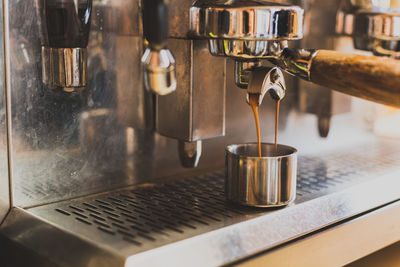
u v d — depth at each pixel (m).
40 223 0.68
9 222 0.72
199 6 0.67
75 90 0.70
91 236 0.62
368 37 0.98
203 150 0.96
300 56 0.68
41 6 0.66
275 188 0.71
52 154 0.77
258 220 0.68
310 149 1.14
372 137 1.26
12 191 0.74
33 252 0.65
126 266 0.55
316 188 0.84
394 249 0.93
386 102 0.62
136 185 0.87
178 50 0.78
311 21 1.06
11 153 0.73
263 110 1.04
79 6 0.65
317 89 1.10
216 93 0.81
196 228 0.65
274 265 0.66
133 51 0.84
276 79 0.72
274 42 0.68
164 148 0.91
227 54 0.68
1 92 0.71
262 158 0.70
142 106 0.86
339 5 1.08
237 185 0.72
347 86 0.64
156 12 0.52
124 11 0.81
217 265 0.60
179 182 0.88
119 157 0.85
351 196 0.81
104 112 0.82
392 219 0.82
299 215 0.72
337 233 0.73
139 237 0.62
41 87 0.75
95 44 0.79
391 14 0.95
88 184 0.82
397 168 1.00
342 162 1.04
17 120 0.73
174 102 0.81
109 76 0.82
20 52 0.72
